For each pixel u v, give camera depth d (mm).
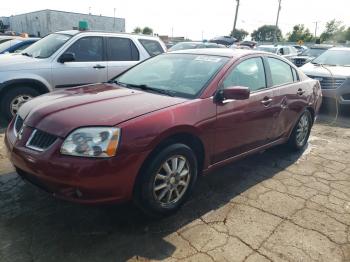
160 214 3031
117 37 6723
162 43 7477
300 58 12547
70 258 2531
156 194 2951
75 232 2832
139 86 3727
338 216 3311
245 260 2613
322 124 7055
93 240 2746
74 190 2594
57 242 2695
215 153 3461
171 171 3006
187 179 3199
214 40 21750
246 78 3871
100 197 2635
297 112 4719
